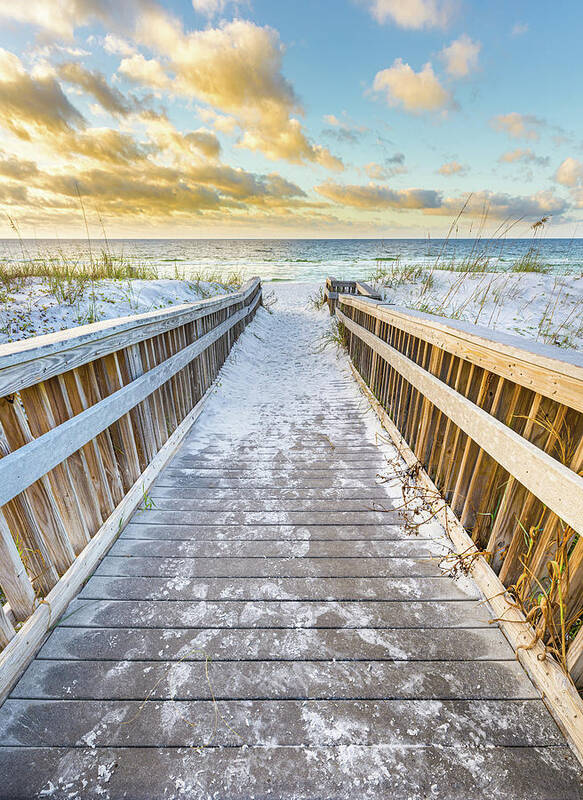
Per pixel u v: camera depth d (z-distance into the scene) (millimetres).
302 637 1524
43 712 1253
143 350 2529
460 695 1311
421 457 2635
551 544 1304
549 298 7691
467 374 1974
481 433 1676
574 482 1093
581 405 1082
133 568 1885
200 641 1505
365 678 1369
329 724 1230
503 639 1509
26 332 4309
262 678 1370
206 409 4215
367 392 4410
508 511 1569
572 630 1306
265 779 1101
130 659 1433
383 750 1163
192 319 3572
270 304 12102
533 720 1234
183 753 1155
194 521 2264
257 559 1954
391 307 3477
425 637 1521
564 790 1070
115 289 6184
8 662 1289
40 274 6566
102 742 1178
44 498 1513
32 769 1113
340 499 2486
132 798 1056
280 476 2791
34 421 1451
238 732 1211
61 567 1641
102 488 1997
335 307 8953
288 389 5070
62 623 1571
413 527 2191
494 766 1121
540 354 1271
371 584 1789
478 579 1733
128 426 2297
